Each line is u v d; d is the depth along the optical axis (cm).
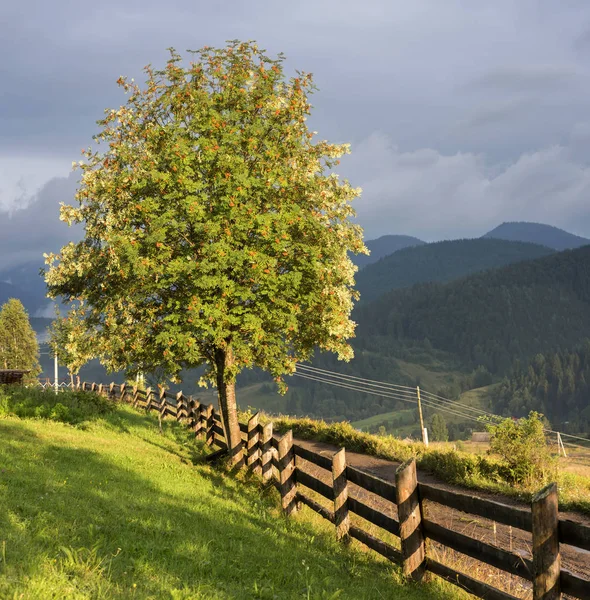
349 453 2019
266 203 1513
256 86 1574
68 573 516
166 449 1777
